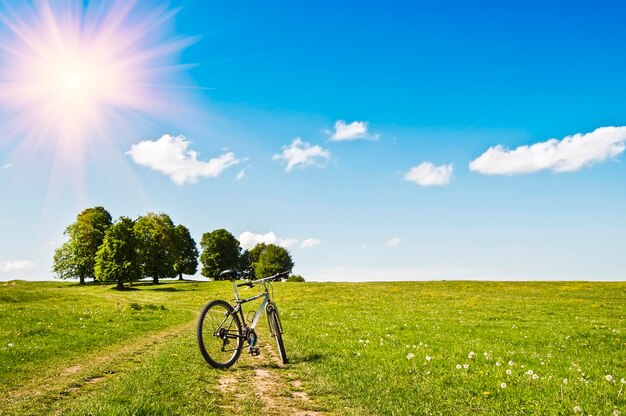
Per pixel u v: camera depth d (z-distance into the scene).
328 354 11.85
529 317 28.97
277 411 6.40
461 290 64.81
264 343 14.32
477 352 13.02
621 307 38.59
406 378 8.95
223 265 112.12
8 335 14.91
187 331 18.84
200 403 6.50
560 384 8.52
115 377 8.73
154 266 92.38
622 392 8.19
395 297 54.97
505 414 6.82
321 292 64.81
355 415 6.34
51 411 6.23
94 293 75.69
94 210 102.44
